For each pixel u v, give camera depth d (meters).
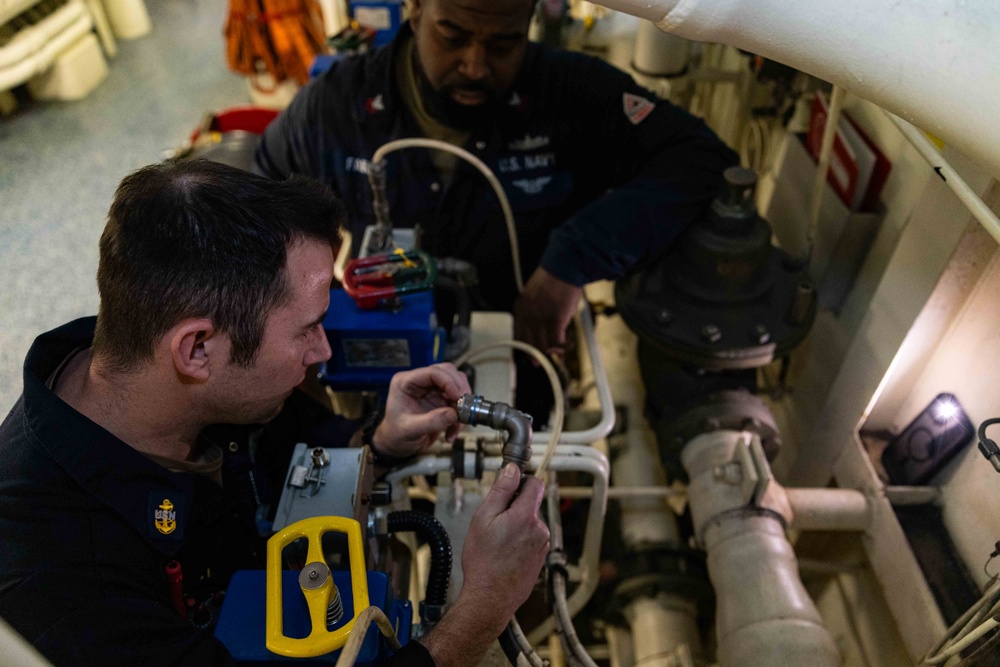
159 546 0.76
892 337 1.13
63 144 2.02
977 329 0.99
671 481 1.48
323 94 1.68
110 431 0.77
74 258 1.56
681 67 1.99
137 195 0.68
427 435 0.97
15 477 0.70
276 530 0.80
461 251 1.73
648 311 1.35
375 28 2.33
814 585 1.41
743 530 1.07
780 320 1.31
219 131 2.19
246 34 2.56
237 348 0.71
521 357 1.51
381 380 1.10
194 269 0.66
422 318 1.05
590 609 1.41
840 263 1.45
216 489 0.89
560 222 1.78
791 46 0.57
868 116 1.42
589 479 1.56
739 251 1.27
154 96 2.39
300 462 0.87
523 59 1.58
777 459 1.75
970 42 0.49
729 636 1.00
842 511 1.14
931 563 1.01
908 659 1.05
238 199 0.68
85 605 0.65
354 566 0.70
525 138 1.64
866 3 0.51
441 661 0.69
